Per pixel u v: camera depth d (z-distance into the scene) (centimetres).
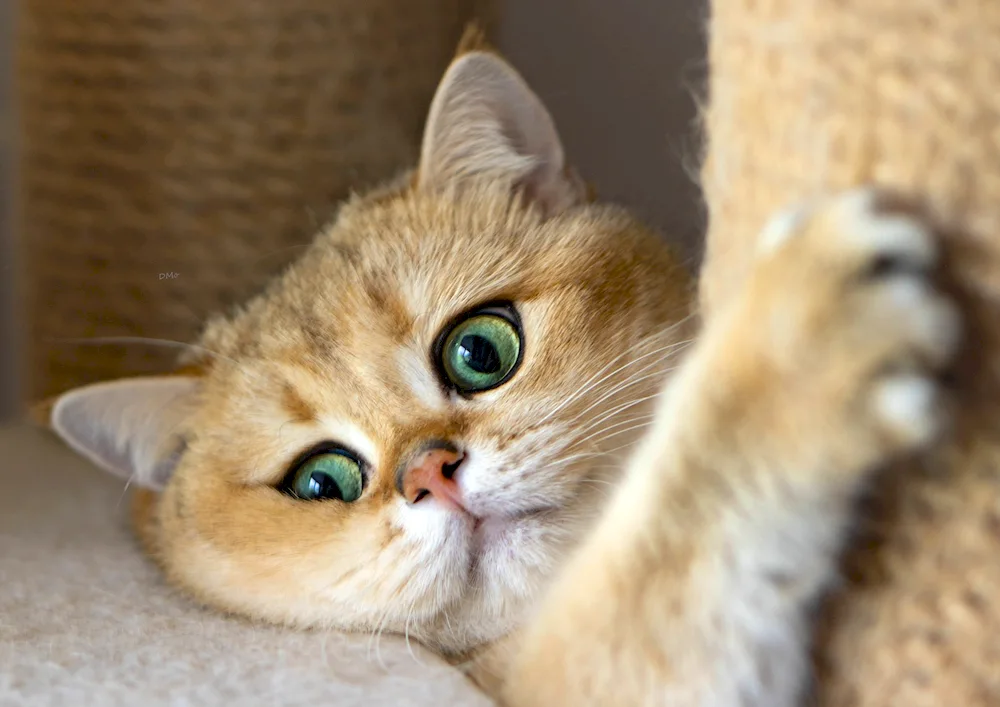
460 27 54
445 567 35
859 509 25
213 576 38
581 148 57
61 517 45
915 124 24
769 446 25
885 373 24
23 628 34
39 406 45
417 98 52
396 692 31
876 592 25
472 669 34
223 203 51
